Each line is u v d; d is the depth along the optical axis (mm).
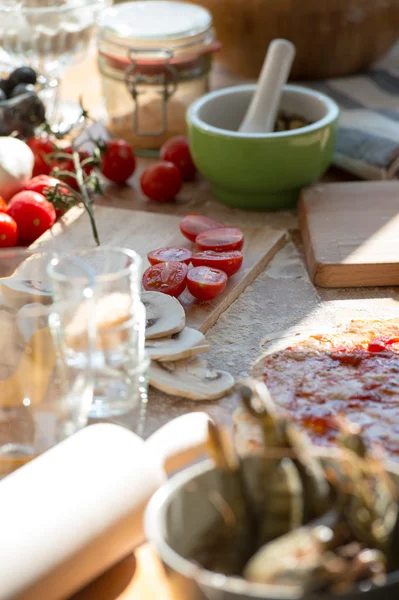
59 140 1120
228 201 1061
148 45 1113
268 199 1046
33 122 1092
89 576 675
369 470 617
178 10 1176
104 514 675
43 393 761
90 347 741
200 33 1131
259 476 620
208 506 633
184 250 934
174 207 1062
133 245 982
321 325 873
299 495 613
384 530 608
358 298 910
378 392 788
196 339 834
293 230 1018
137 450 700
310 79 1243
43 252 799
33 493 673
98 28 1167
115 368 755
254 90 1091
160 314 849
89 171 1095
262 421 623
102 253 791
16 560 649
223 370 827
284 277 943
